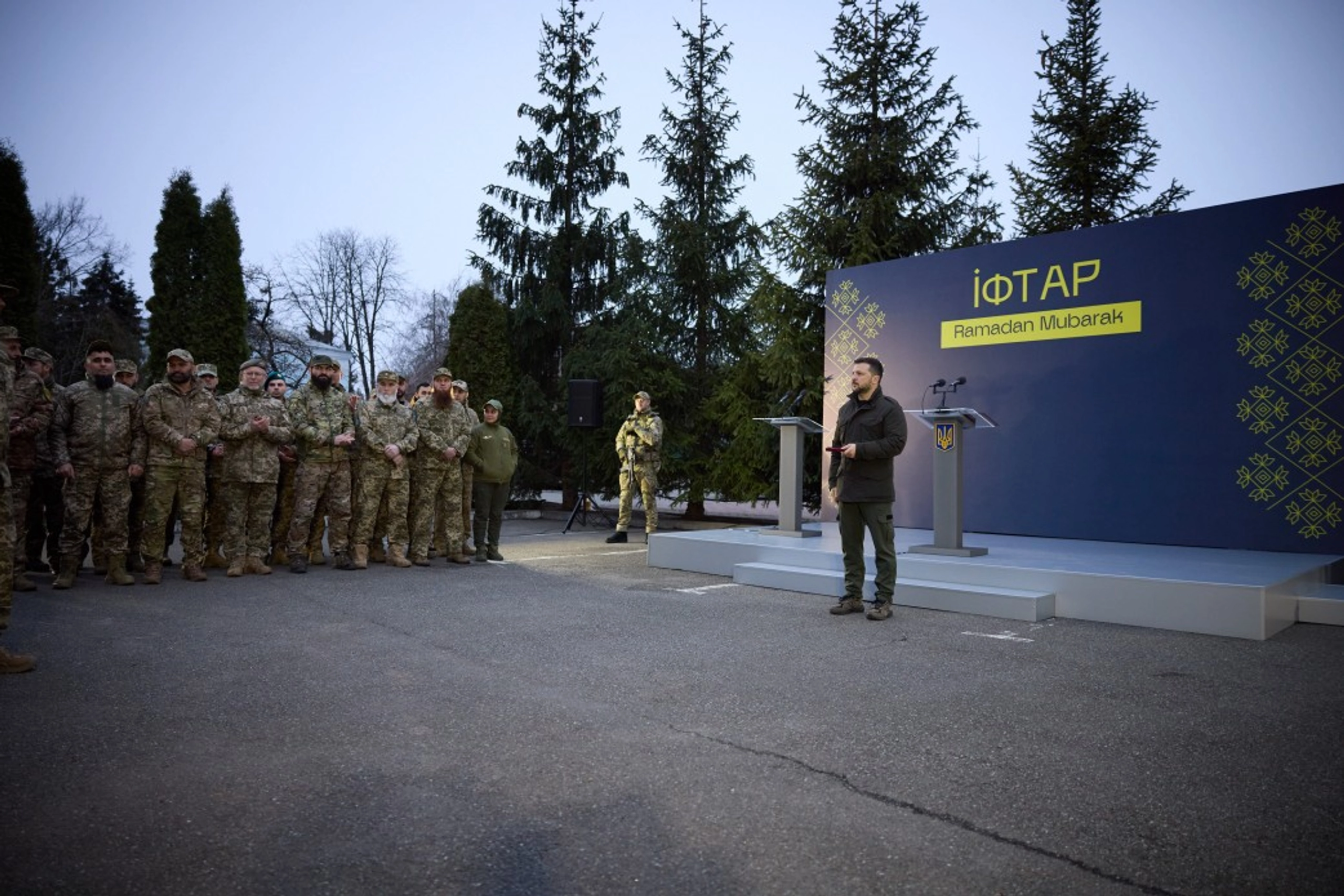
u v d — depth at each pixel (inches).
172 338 550.6
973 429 380.2
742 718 142.6
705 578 317.4
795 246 538.9
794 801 107.0
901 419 235.6
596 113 700.7
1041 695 157.5
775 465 549.3
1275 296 306.5
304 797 107.1
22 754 122.0
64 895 81.8
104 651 186.1
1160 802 107.4
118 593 262.8
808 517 547.2
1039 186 700.7
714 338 646.5
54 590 267.0
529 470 650.2
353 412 333.1
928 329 399.9
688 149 651.5
